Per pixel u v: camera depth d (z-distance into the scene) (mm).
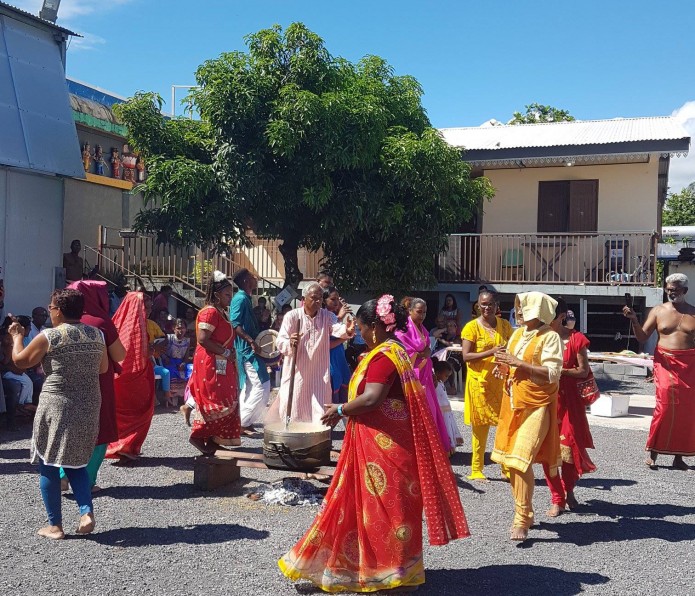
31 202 12617
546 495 6625
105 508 5855
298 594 4277
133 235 16062
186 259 17969
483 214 18109
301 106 12125
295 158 12742
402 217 13727
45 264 12938
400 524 4215
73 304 5105
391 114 13836
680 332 7730
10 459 7406
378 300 4438
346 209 12945
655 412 7809
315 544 4277
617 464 7957
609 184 17766
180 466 7270
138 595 4207
